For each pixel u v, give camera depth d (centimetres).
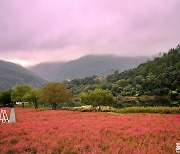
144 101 14062
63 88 8688
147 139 1948
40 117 4025
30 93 9131
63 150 1650
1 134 2309
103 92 7862
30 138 2078
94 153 1516
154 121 3073
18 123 3100
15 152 1658
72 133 2216
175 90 16125
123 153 1516
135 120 3250
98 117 3862
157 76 19638
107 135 2117
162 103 11750
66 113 5041
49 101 8369
